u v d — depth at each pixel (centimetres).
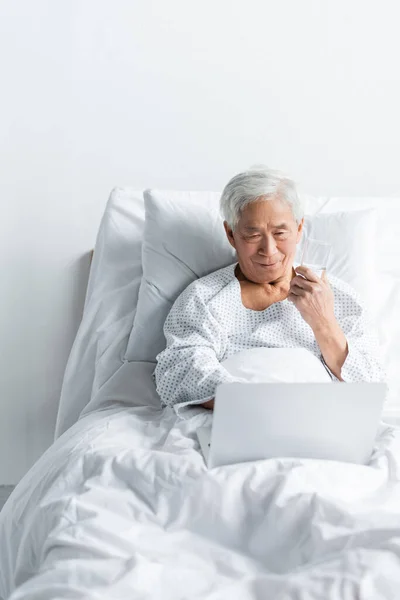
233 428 144
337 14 251
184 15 244
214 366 172
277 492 135
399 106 258
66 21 238
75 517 136
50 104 241
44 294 248
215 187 254
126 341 208
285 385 141
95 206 248
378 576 112
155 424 169
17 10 235
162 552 128
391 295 221
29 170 242
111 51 242
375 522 125
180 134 249
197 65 247
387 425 172
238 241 186
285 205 182
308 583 113
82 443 160
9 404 250
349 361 179
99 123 245
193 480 139
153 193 213
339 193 259
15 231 244
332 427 147
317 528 127
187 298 190
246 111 252
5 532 160
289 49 251
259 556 133
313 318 178
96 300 217
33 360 250
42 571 124
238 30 247
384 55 255
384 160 260
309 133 256
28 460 253
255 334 185
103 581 116
